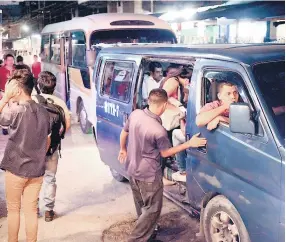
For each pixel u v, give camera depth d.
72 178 6.14
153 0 17.94
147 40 8.92
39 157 3.61
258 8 8.67
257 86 3.17
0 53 23.30
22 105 3.52
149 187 3.62
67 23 10.41
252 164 3.07
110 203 5.20
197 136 3.65
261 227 3.05
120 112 5.11
